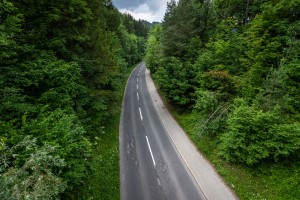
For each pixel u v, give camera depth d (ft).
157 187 42.63
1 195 15.11
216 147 53.67
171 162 51.57
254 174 41.93
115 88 72.02
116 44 102.78
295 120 41.63
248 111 41.11
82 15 47.67
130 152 56.65
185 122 74.13
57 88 34.94
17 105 28.27
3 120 27.40
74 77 38.93
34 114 31.45
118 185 42.98
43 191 16.44
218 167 46.80
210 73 59.72
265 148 39.86
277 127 39.01
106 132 64.75
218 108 54.60
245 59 58.29
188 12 81.30
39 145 25.39
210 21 81.87
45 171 19.39
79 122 40.22
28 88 35.19
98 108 51.42
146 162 51.75
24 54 34.94
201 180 44.09
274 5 55.67
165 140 63.67
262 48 52.80
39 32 38.19
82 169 27.45
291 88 43.91
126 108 93.50
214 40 77.25
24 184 16.29
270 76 45.32
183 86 74.13
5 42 25.44
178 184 43.39
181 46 79.46
